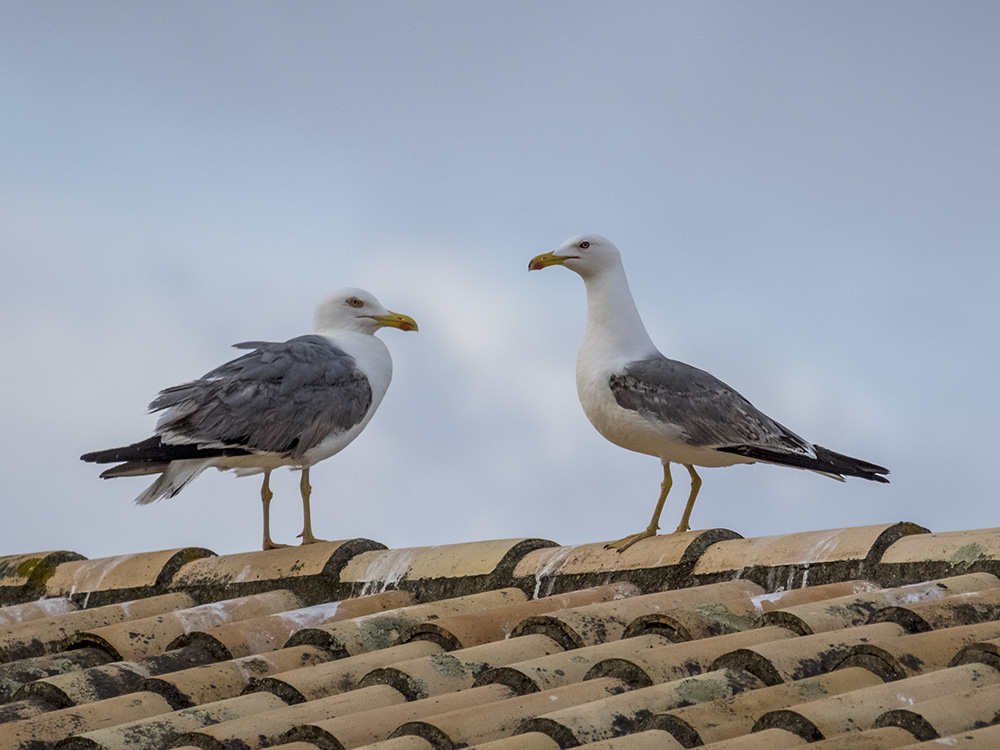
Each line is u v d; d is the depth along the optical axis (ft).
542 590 38.83
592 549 39.14
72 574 45.32
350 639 33.53
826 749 22.41
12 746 26.78
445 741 25.11
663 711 25.62
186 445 44.73
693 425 42.98
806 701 25.64
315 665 31.65
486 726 25.54
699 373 44.14
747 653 27.66
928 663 27.07
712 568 36.86
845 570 34.73
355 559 41.93
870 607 31.04
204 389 46.03
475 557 40.09
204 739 26.21
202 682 30.48
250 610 39.22
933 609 29.96
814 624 30.07
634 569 37.88
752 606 32.30
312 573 41.63
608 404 44.27
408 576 40.60
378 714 26.76
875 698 24.76
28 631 37.11
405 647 32.24
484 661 30.32
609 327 45.03
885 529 35.04
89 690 30.63
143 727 27.02
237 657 34.09
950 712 23.68
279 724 26.89
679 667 28.22
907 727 23.57
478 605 36.83
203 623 37.68
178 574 43.83
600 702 25.70
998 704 24.13
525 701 26.53
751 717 24.84
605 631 32.01
